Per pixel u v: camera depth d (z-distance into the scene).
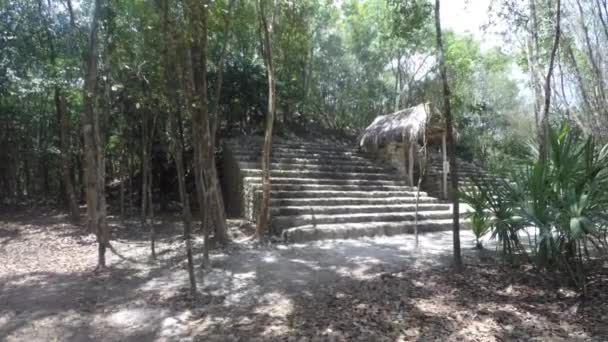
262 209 7.79
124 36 7.64
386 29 11.73
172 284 5.18
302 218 8.40
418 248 7.28
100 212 6.23
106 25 7.75
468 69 14.88
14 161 14.28
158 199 12.78
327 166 11.78
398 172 12.83
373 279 5.33
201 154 7.21
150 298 4.65
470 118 18.64
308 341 3.53
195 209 12.02
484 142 20.22
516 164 5.77
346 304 4.40
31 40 10.49
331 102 18.94
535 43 7.98
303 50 9.56
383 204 10.21
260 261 6.30
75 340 3.62
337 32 18.22
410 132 11.31
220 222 7.57
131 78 7.68
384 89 18.62
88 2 8.13
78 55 8.95
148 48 6.12
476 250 7.07
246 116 14.46
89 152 8.71
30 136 14.05
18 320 4.05
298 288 4.97
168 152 11.38
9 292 4.93
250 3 8.11
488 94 22.23
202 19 5.37
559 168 4.75
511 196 5.05
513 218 4.96
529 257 5.27
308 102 17.08
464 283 5.13
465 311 4.20
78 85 10.29
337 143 16.31
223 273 5.64
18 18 10.30
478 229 6.93
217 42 11.05
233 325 3.88
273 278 5.40
